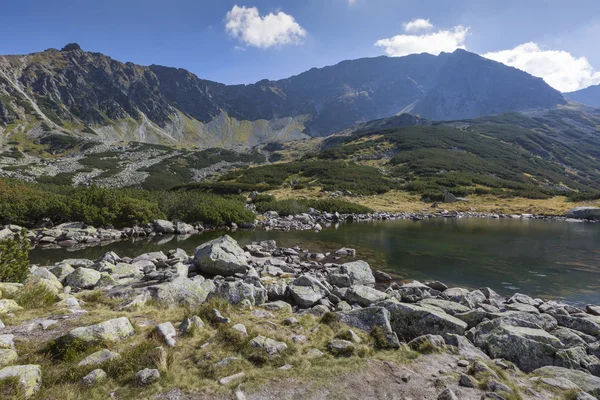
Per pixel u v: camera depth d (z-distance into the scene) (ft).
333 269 65.16
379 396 21.57
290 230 129.18
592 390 23.54
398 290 49.85
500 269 71.67
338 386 22.41
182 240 103.19
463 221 161.68
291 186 266.98
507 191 247.50
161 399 19.69
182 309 34.50
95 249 86.79
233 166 504.84
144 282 42.83
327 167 320.70
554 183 319.68
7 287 33.81
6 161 377.09
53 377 20.02
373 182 275.59
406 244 99.71
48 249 85.05
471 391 22.31
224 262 61.31
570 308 46.50
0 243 42.45
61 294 35.88
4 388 17.78
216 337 27.53
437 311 36.04
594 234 118.42
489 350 29.94
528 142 485.56
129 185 333.42
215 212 132.36
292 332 30.25
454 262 77.71
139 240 102.06
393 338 29.43
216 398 20.26
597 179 403.13
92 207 110.73
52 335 25.16
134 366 22.06
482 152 390.63
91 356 22.34
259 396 20.74
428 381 23.67
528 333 30.53
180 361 23.84
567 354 27.96
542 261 78.69
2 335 23.41
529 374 26.12
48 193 121.49
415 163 329.52
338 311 36.68
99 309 32.37
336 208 183.11
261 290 41.22
